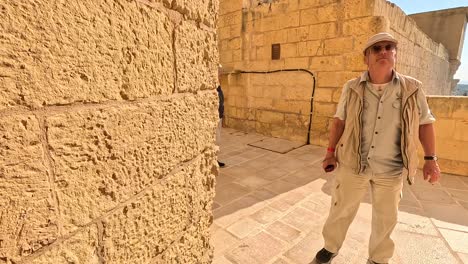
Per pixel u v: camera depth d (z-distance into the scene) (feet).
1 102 2.01
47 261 2.43
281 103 22.70
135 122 3.20
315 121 20.59
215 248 8.02
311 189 12.35
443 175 14.12
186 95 4.16
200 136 4.60
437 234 8.71
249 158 17.38
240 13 24.36
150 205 3.60
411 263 7.36
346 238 8.46
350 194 6.45
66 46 2.38
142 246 3.55
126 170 3.16
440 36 44.09
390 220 6.26
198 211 4.80
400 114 5.66
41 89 2.24
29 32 2.11
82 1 2.48
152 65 3.38
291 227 9.16
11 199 2.12
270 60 22.93
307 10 19.86
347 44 18.28
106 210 2.96
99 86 2.72
